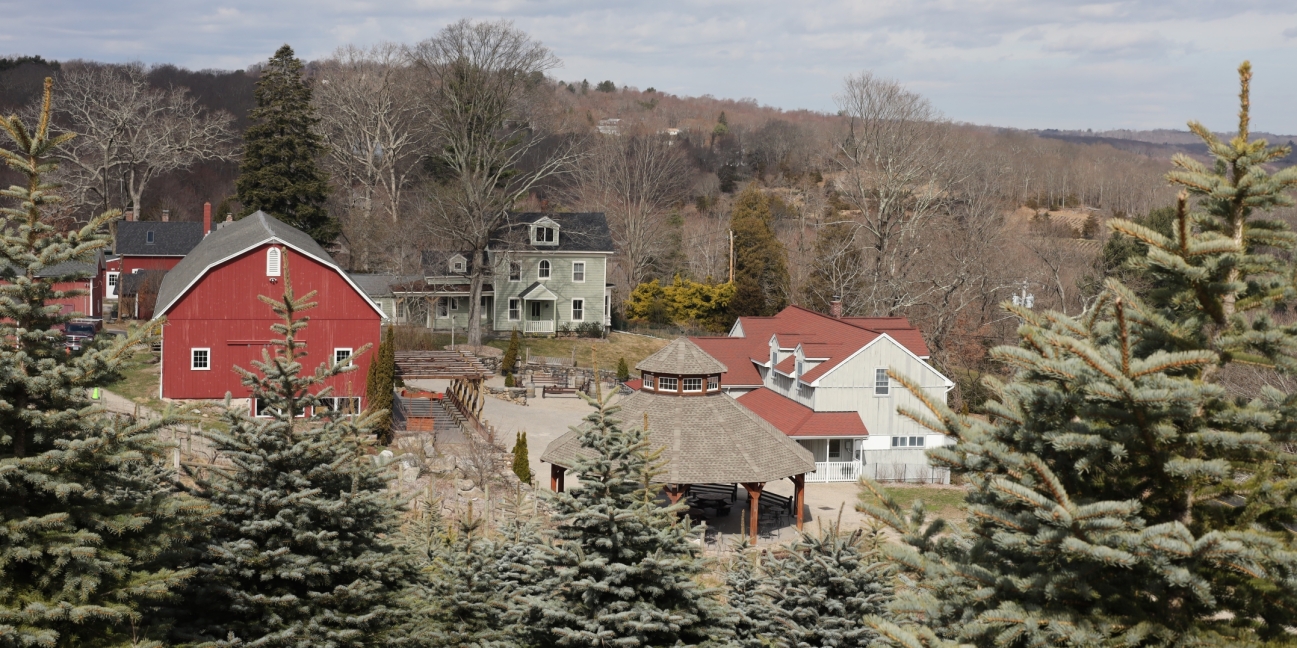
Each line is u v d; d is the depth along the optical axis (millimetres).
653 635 13703
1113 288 8852
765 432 31594
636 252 82688
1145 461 8672
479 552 14875
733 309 75188
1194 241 8328
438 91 62125
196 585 12602
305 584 13070
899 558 9438
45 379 10578
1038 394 8695
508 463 33719
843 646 14453
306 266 38406
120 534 10742
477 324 60312
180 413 11891
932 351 57281
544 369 56406
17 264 11070
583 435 13633
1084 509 7648
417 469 29453
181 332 37219
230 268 37688
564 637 13133
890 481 39375
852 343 41625
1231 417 8281
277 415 12969
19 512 10477
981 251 56469
